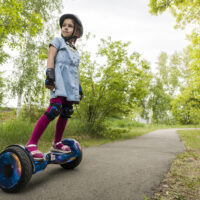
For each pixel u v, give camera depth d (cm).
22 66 1277
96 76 705
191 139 714
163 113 3738
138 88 721
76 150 233
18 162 163
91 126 704
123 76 709
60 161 212
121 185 188
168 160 316
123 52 683
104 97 704
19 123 503
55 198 155
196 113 2422
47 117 191
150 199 158
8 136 428
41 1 1348
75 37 231
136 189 179
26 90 1225
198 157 347
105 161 297
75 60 219
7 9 545
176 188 185
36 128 187
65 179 203
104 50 684
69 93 207
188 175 232
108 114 741
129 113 774
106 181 199
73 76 215
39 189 174
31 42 1322
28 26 623
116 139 686
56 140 225
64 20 225
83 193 167
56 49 206
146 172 237
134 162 294
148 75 754
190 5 830
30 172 163
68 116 223
